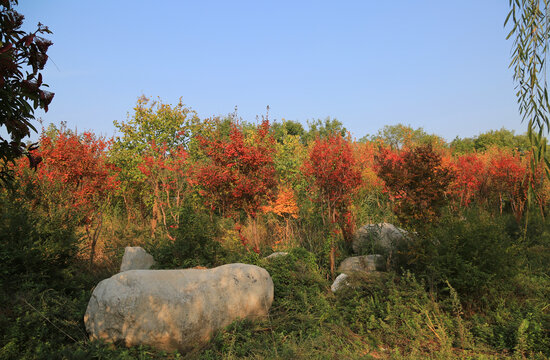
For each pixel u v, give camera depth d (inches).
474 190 565.3
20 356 160.1
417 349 186.1
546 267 311.6
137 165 454.0
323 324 221.9
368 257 316.2
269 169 365.4
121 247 381.1
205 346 193.5
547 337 190.7
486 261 236.7
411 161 298.8
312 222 407.5
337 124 1104.2
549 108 104.8
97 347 170.6
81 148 343.9
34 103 105.0
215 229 390.6
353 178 341.4
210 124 513.7
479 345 190.2
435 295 234.7
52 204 295.9
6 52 94.3
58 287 243.9
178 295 193.9
